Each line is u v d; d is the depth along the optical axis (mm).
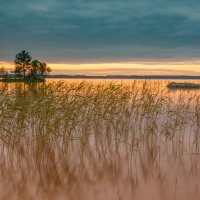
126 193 8992
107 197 8758
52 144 12289
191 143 14078
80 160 11570
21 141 12633
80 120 13336
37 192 9070
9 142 11734
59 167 10859
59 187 9391
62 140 12867
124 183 9680
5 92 11414
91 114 13375
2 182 9648
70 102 12430
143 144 13484
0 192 8992
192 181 9789
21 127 11695
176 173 10469
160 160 11695
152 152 12578
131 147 12773
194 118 15914
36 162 11047
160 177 10125
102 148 12523
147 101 14805
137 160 11656
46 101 12203
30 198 8695
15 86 12367
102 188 9328
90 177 10133
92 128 14297
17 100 11930
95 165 11117
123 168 10906
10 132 11531
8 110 11508
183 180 9859
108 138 13602
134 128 14984
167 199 8594
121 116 14477
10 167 10852
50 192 9070
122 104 14359
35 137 12648
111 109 13984
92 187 9406
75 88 12617
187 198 8641
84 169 10781
